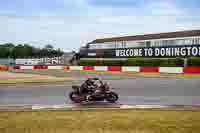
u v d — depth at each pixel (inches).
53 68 1673.2
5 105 390.6
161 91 536.7
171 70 1112.8
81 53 2140.7
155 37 1731.1
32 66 1694.1
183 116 303.4
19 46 3789.4
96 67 1445.6
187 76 929.5
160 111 333.7
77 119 288.7
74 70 1502.2
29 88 596.4
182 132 239.0
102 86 406.9
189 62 1224.2
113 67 1348.4
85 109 349.1
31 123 272.1
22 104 398.9
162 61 1352.1
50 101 426.9
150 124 266.8
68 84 679.1
